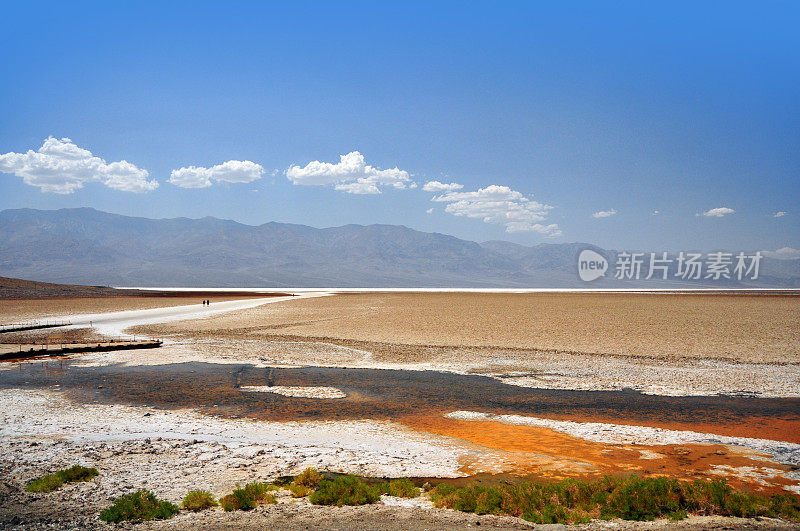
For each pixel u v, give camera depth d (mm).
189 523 10617
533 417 20891
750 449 16438
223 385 27375
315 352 39250
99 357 36969
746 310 77562
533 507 11469
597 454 15977
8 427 18797
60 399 23922
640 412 21766
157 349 40906
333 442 17203
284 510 11453
